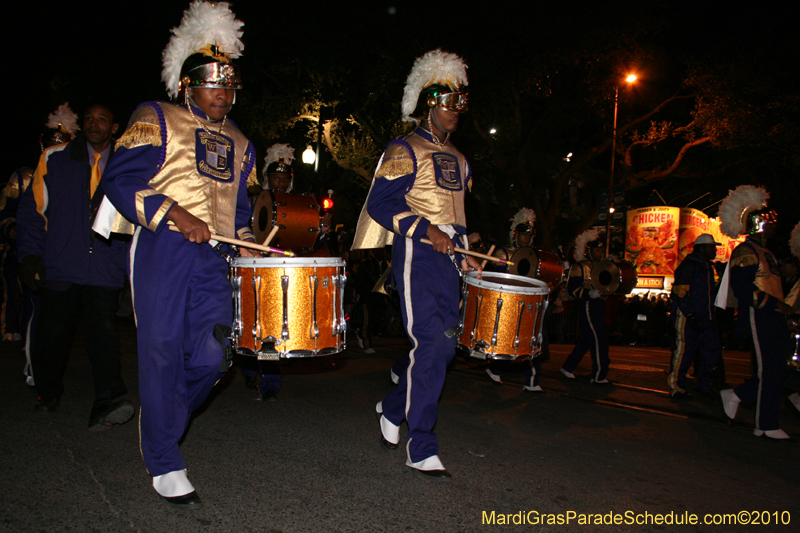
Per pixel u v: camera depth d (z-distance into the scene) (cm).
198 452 383
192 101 317
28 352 501
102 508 293
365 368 749
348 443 417
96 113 424
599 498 346
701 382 700
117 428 418
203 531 275
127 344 840
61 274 416
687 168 2550
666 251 2061
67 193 421
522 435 470
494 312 399
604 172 3131
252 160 350
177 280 297
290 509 304
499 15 1734
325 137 2181
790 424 569
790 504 353
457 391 641
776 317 500
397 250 385
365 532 284
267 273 332
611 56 1939
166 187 302
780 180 2478
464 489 345
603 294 852
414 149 391
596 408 589
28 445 374
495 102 1950
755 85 2030
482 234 3031
